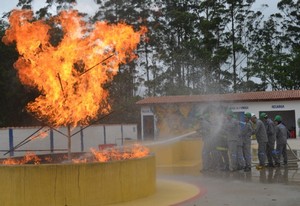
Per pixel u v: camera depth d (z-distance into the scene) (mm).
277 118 15617
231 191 10109
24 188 7914
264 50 60938
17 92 35500
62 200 7938
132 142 18359
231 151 14203
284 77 54531
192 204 8539
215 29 57500
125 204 8383
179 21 53188
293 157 17938
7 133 21531
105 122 35062
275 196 9391
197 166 15703
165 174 13547
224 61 53062
